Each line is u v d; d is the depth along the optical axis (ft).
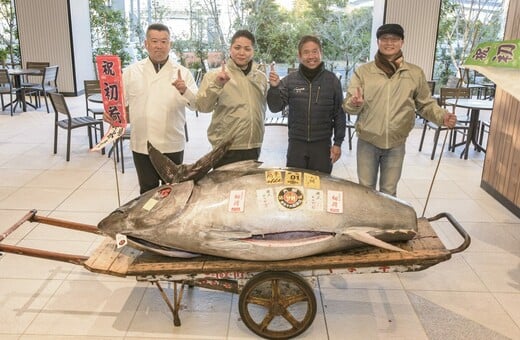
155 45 11.17
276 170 8.30
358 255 7.89
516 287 10.31
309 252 7.80
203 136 24.11
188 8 35.73
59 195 15.60
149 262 7.91
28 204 14.76
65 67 35.99
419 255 7.77
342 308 9.45
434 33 32.71
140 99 11.45
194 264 7.77
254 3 35.01
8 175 17.57
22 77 35.22
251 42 10.64
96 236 12.39
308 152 11.48
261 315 9.14
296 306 9.48
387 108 10.63
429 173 18.61
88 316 9.07
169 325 8.84
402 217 8.16
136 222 7.93
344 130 11.69
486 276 10.73
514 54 8.78
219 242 7.69
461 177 18.17
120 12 38.42
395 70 10.55
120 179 17.26
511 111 14.84
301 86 11.12
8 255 11.28
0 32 37.17
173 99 11.51
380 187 11.54
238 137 10.98
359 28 35.22
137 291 9.95
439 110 10.55
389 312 9.34
